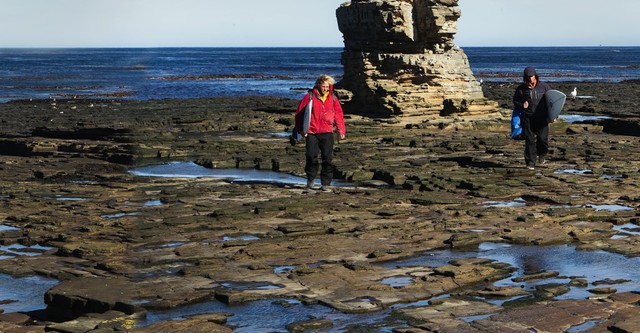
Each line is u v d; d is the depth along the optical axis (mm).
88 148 25000
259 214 14023
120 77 102000
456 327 7793
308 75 111562
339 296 8992
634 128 29969
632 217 13508
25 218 13711
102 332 7688
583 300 8719
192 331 7711
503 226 12945
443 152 24234
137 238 12102
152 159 23391
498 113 36500
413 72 36812
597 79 97500
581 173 19312
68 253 11203
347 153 23859
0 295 9391
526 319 8023
